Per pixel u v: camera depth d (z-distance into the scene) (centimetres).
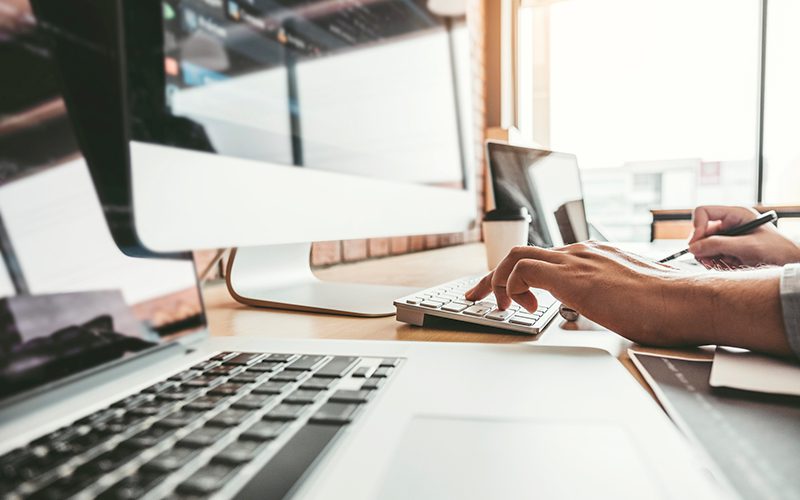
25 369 22
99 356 26
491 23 245
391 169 58
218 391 23
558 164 122
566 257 44
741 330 34
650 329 37
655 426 20
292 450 17
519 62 275
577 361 30
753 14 260
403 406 22
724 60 278
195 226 30
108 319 27
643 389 26
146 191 27
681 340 37
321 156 44
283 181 39
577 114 309
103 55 26
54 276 25
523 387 25
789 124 256
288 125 40
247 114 35
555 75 312
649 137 305
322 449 18
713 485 16
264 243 37
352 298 60
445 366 29
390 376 27
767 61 260
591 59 301
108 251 29
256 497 15
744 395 26
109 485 15
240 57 34
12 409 21
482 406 22
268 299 59
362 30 51
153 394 23
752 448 20
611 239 167
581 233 129
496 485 16
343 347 33
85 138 26
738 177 285
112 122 26
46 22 26
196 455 17
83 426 19
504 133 245
